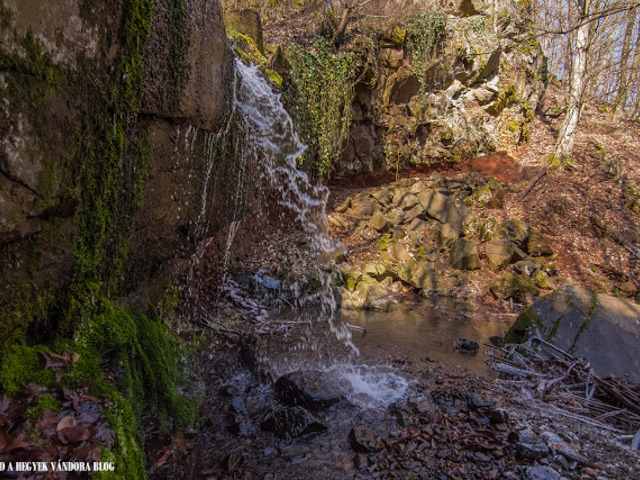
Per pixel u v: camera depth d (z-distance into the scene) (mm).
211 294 5723
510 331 5469
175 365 3105
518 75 14055
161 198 3053
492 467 2789
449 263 8703
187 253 4008
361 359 4688
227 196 4477
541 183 11695
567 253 9195
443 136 12742
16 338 1772
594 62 14805
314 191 9953
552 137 14312
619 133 15125
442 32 11805
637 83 16719
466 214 9742
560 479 2652
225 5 10242
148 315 3070
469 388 3994
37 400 1634
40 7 1640
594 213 10375
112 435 1761
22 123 1621
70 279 2119
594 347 4699
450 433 3156
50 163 1805
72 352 1995
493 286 7840
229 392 3605
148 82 2516
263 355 4445
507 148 13781
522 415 3436
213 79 3572
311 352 4762
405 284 8055
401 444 3016
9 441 1456
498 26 13422
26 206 1694
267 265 7156
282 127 7648
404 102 12086
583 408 3752
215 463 2777
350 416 3396
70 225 2053
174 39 2756
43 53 1685
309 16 10703
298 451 2957
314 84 9109
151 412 2529
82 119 1996
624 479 2709
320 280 7199
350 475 2725
